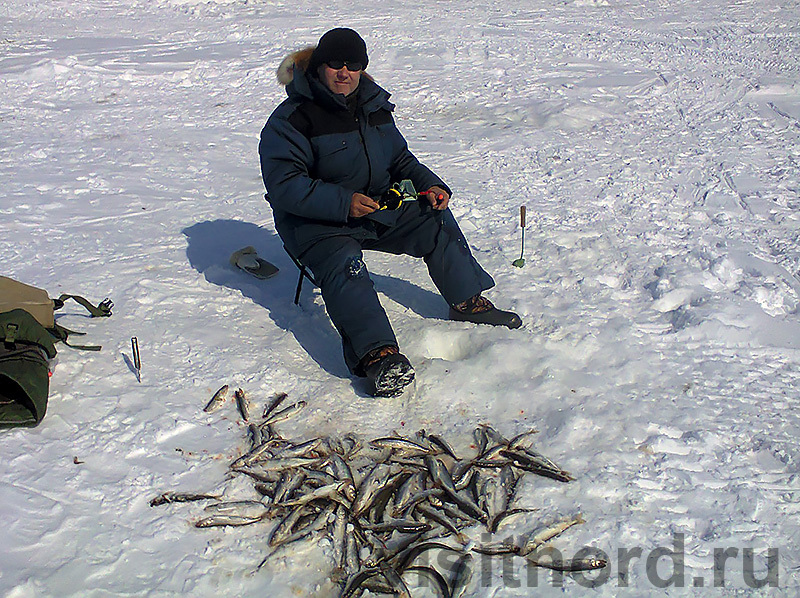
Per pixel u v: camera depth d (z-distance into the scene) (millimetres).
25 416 3492
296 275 5066
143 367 3982
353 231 4129
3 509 3033
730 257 5309
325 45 3797
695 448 3543
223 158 7527
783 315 4730
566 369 4078
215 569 2883
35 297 3910
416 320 4539
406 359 3766
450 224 4316
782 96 9820
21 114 8945
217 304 4656
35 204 6145
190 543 2982
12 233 5559
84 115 8961
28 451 3354
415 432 3658
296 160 3984
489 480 3334
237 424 3639
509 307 4672
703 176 7090
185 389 3842
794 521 3162
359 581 2840
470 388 3926
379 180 4250
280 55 11984
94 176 6844
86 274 4934
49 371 3824
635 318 4633
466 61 11664
